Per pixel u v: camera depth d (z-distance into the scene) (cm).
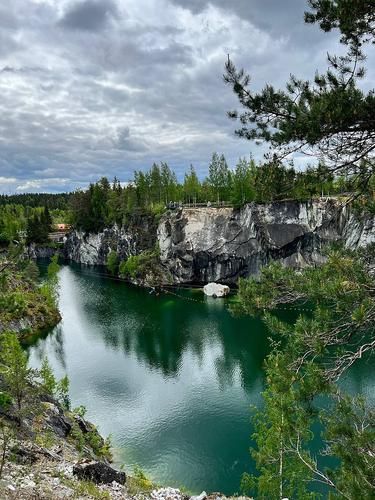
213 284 9038
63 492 1340
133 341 5853
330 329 905
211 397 4025
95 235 13825
